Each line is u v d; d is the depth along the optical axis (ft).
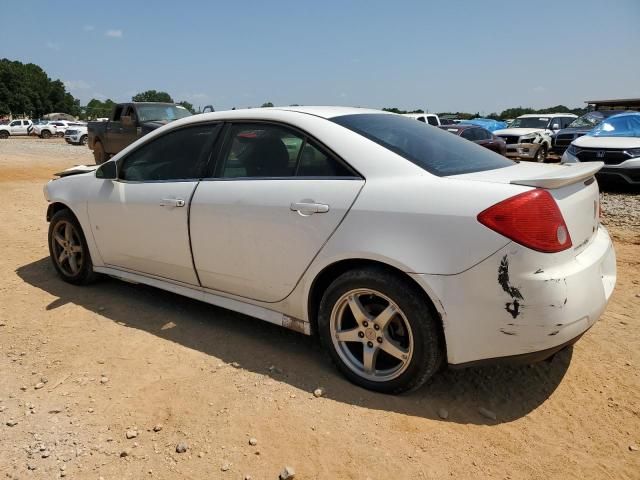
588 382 9.89
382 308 9.33
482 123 86.74
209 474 7.52
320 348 11.23
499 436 8.34
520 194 8.04
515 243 7.88
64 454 7.89
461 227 8.20
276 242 10.17
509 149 58.75
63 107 390.01
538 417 8.84
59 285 15.03
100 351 11.02
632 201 29.58
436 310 8.48
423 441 8.19
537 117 70.28
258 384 9.75
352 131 10.03
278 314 10.75
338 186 9.53
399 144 9.90
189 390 9.55
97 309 13.25
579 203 8.80
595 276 8.54
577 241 8.66
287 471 7.44
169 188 12.07
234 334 11.90
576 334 8.21
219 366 10.43
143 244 12.69
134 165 13.21
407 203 8.72
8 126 153.38
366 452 7.93
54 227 15.06
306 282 9.93
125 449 7.99
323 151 10.00
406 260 8.54
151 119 45.24
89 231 14.02
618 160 32.45
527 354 8.14
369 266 9.20
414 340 8.76
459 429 8.49
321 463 7.72
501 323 8.10
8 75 337.11
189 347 11.24
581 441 8.25
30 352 10.98
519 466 7.70
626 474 7.54
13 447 8.04
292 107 11.51
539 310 7.89
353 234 9.12
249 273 10.76
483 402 9.23
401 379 9.06
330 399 9.27
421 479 7.41
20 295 14.21
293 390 9.55
